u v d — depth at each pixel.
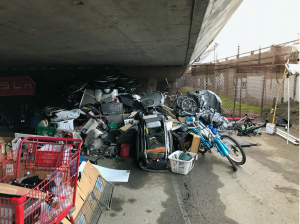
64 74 9.30
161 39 3.89
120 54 5.48
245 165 3.97
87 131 4.82
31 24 2.70
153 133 3.91
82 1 2.00
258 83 10.22
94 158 4.40
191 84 9.53
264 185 3.20
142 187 3.19
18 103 8.45
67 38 3.55
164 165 3.74
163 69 9.38
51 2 2.00
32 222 1.45
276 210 2.59
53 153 2.06
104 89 6.10
